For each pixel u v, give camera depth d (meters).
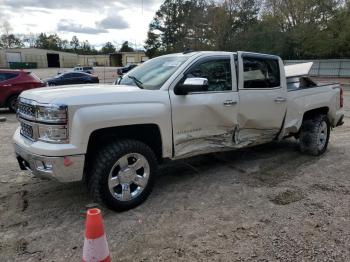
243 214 3.89
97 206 4.06
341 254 3.14
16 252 3.18
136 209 4.00
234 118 4.78
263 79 5.17
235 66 4.83
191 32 57.94
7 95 12.26
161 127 4.07
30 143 3.69
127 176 3.90
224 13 50.84
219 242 3.33
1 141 7.52
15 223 3.70
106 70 56.25
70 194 4.43
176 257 3.10
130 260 3.06
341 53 37.81
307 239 3.38
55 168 3.46
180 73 4.30
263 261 3.04
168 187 4.67
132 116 3.80
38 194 4.45
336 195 4.43
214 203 4.18
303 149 6.18
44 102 3.52
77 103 3.51
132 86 4.42
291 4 44.28
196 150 4.52
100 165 3.70
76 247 3.26
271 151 6.48
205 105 4.42
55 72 55.06
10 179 5.00
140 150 3.95
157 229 3.57
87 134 3.53
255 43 45.28
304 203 4.18
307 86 6.20
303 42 39.88
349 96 18.36
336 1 37.47
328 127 6.31
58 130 3.45
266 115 5.18
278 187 4.69
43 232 3.52
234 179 4.98
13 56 80.06
